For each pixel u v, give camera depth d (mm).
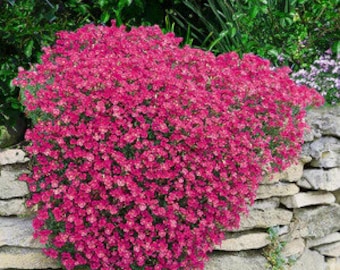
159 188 1260
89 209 1242
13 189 1393
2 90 1565
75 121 1253
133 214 1244
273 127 1391
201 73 1358
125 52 1401
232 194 1303
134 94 1277
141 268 1302
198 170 1271
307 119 1561
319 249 1622
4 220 1395
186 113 1271
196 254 1331
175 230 1277
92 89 1275
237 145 1302
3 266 1382
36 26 1562
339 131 1544
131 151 1271
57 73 1351
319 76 1727
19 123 1583
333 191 1604
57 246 1279
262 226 1477
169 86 1283
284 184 1493
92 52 1384
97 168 1243
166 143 1272
